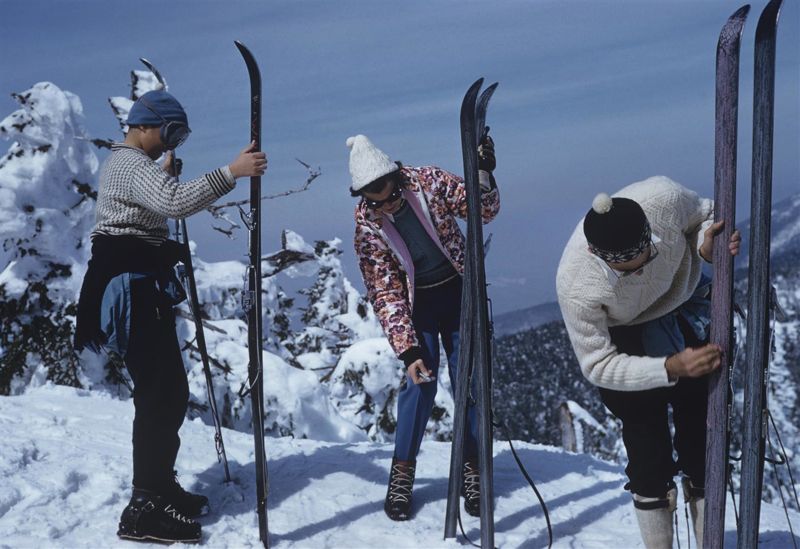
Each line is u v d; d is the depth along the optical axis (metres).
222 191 2.45
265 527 2.63
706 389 2.34
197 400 6.76
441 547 2.68
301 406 6.66
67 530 2.67
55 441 3.47
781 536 2.87
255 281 2.55
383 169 2.66
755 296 1.98
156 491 2.64
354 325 10.39
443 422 7.54
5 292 7.22
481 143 2.87
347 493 3.15
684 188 2.18
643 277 2.09
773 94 1.90
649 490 2.30
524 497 3.22
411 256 2.86
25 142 7.53
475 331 2.51
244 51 2.41
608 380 2.17
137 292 2.56
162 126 2.60
